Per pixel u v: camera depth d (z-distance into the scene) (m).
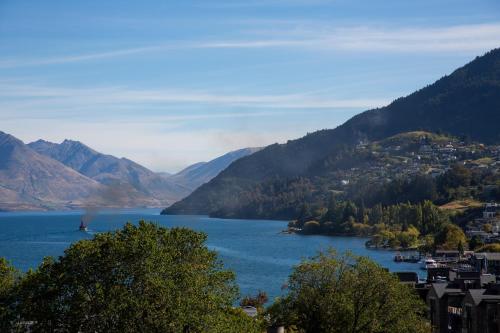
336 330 94.31
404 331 94.94
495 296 110.69
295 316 95.38
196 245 90.62
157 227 91.94
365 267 98.12
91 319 78.31
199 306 79.88
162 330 76.88
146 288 79.50
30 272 87.44
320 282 97.31
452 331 118.00
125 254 81.00
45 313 79.25
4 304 81.38
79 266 81.12
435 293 121.44
